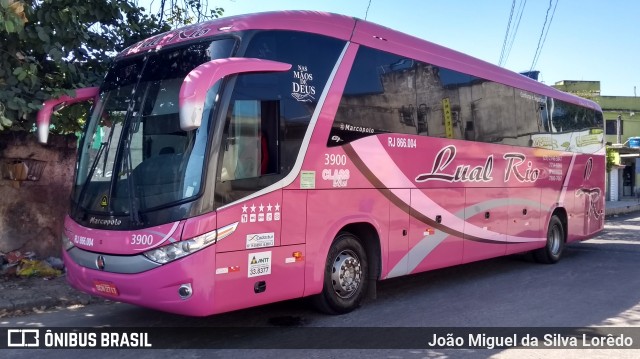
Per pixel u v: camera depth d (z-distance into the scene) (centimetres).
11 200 906
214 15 1152
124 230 548
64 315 712
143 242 532
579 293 860
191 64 590
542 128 1126
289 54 624
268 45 605
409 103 785
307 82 639
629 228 1994
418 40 836
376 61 737
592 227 1343
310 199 629
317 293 648
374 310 734
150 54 635
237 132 562
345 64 688
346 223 674
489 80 972
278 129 600
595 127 1372
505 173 998
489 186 952
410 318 696
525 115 1071
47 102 682
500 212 980
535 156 1095
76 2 843
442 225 838
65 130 989
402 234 763
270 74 600
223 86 553
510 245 1009
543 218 1122
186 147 545
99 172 606
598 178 1380
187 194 529
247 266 560
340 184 668
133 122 597
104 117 638
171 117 570
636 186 3819
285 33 625
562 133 1203
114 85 654
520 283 941
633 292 870
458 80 894
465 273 1041
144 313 715
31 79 802
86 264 582
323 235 645
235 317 689
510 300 807
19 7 721
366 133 709
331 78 668
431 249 817
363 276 724
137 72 633
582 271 1073
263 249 576
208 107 546
